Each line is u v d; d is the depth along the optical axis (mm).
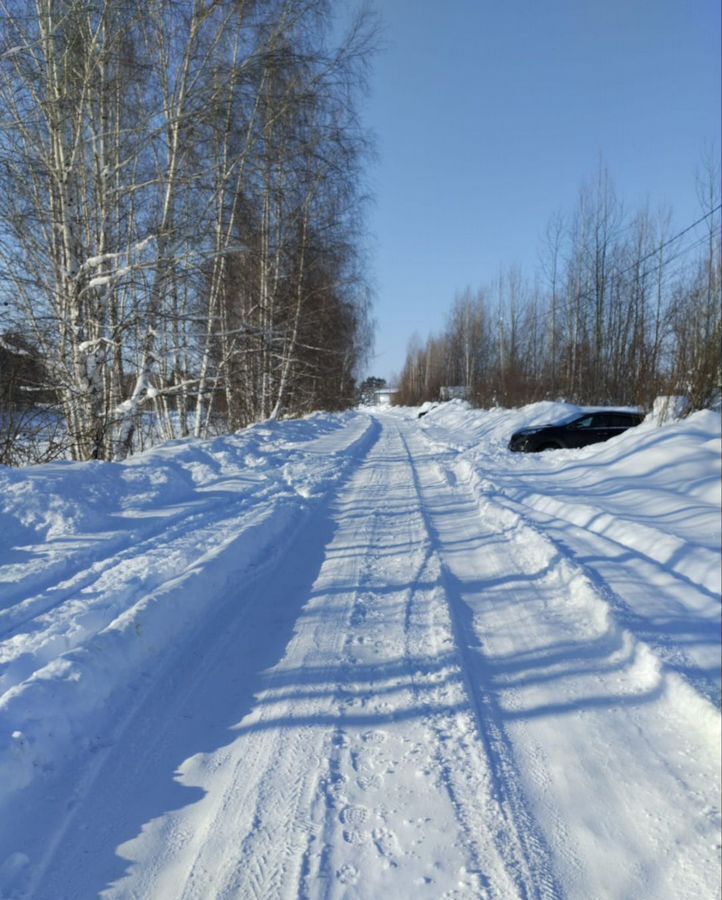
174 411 17875
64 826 2338
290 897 2018
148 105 11312
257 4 11539
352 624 4324
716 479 7883
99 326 10195
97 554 5578
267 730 3002
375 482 11352
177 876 2113
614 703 3234
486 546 6496
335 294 23312
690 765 2711
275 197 15820
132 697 3271
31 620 3926
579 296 29109
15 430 9672
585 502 8164
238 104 12344
